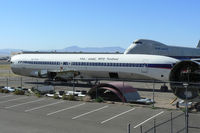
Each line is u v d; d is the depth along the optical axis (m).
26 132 13.88
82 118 16.95
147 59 31.38
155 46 55.81
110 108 20.16
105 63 33.69
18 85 37.91
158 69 30.41
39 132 13.87
